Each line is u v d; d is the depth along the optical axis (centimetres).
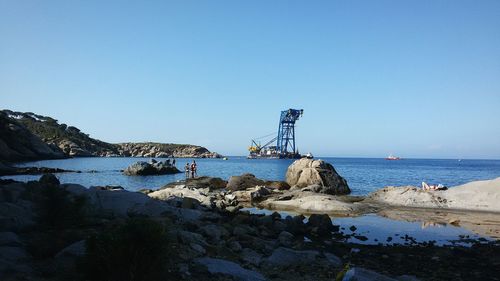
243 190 3788
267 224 1897
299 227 1848
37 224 1351
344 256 1404
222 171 9556
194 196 2842
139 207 1867
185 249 1177
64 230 1305
